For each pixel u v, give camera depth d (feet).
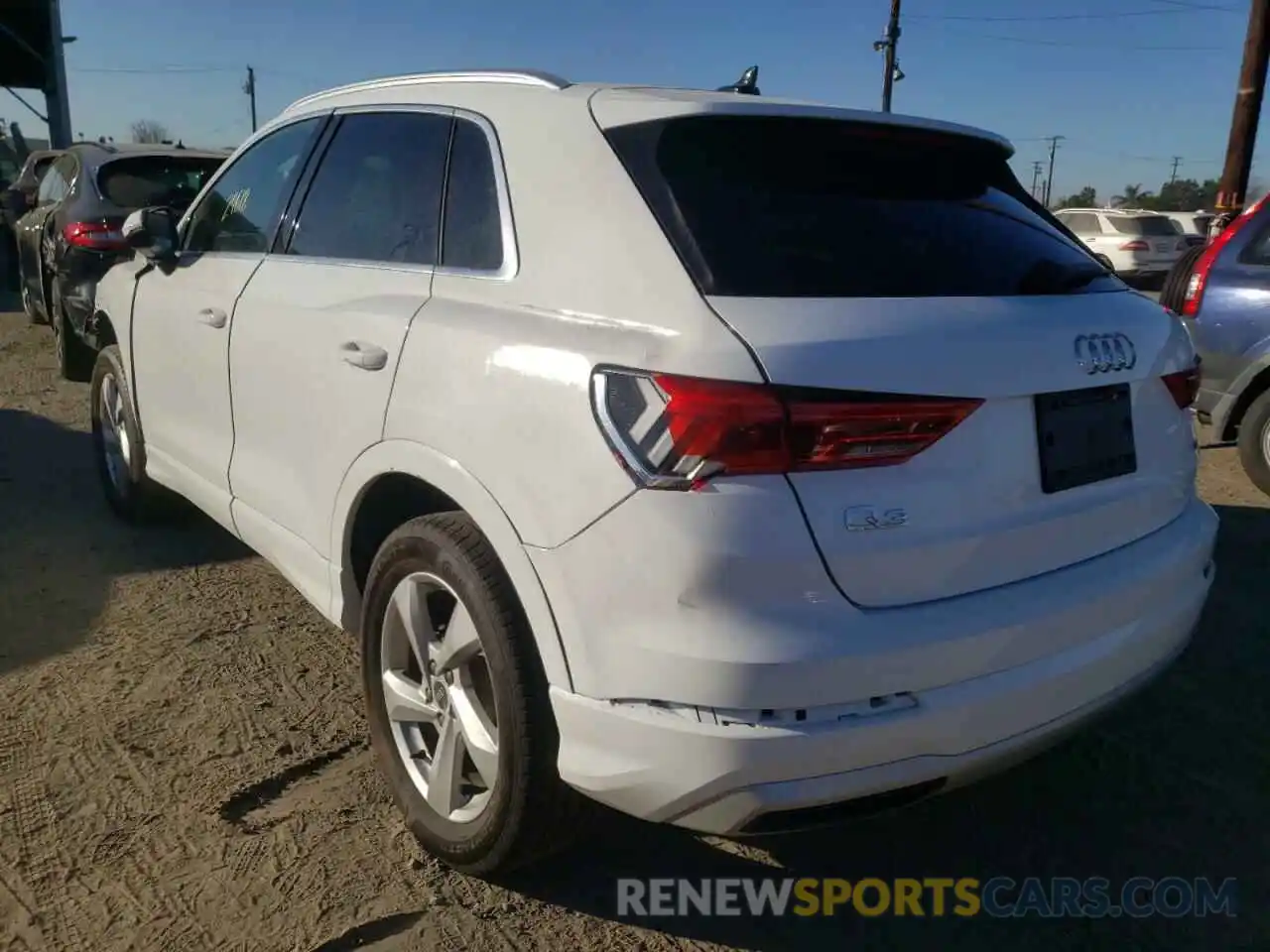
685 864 8.96
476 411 7.73
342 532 9.52
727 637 6.41
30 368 27.66
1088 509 7.77
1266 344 18.66
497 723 7.70
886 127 8.46
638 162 7.71
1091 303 8.25
